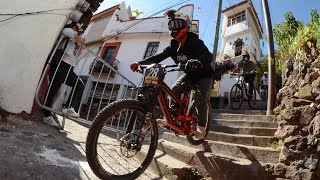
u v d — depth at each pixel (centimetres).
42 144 279
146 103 231
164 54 299
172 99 273
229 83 1581
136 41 1569
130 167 305
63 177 216
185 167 309
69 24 403
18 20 337
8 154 217
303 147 274
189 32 288
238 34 2092
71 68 400
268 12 620
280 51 523
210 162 311
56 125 384
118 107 215
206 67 282
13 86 333
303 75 377
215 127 469
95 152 206
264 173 280
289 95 413
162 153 389
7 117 322
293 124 312
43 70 390
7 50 330
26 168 205
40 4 351
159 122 261
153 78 235
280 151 298
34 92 351
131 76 1486
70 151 293
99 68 1590
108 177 220
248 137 367
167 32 1444
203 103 282
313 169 255
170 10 284
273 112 525
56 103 479
